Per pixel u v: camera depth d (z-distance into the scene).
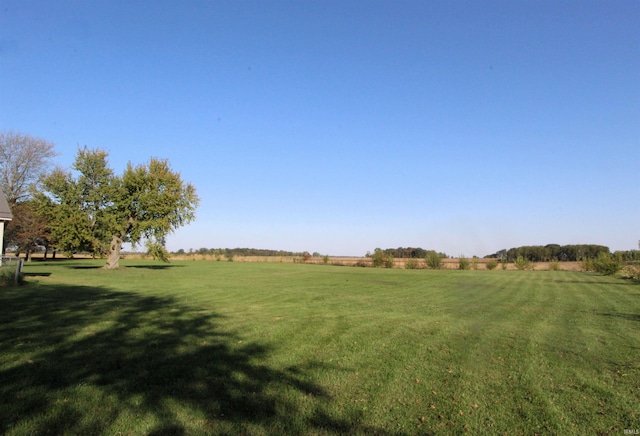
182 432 4.21
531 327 10.80
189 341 8.21
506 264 63.12
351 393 5.50
